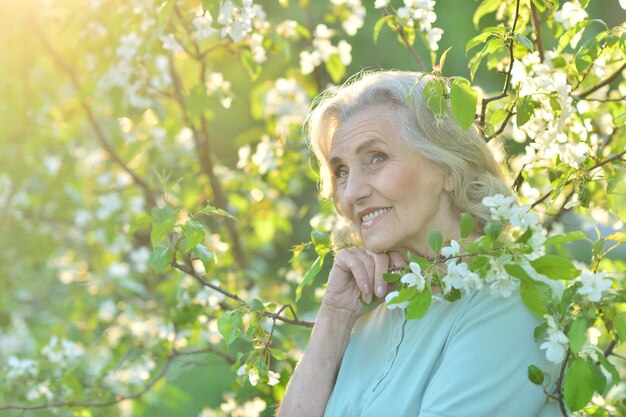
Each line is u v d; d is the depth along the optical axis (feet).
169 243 7.14
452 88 6.13
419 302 5.85
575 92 7.87
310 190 15.55
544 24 9.10
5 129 14.29
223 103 10.46
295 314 7.47
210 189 12.14
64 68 12.28
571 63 7.81
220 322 7.18
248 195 12.30
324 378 7.00
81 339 12.58
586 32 22.07
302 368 7.04
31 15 12.41
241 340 11.87
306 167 11.10
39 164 14.56
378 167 6.66
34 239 15.05
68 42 11.80
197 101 10.07
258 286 11.87
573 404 5.78
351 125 6.73
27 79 13.66
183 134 13.17
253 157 11.01
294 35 10.72
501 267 5.78
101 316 12.93
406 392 6.36
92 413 11.39
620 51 7.41
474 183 6.64
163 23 8.02
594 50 7.14
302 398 6.96
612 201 6.93
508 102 8.00
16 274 16.12
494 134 7.30
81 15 11.37
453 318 6.36
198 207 11.48
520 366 6.06
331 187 7.49
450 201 6.69
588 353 5.97
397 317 6.81
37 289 16.49
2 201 15.11
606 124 8.27
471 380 6.04
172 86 11.80
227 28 8.45
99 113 13.66
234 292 10.94
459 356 6.13
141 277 13.98
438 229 6.68
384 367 6.61
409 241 6.77
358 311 7.08
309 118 7.45
